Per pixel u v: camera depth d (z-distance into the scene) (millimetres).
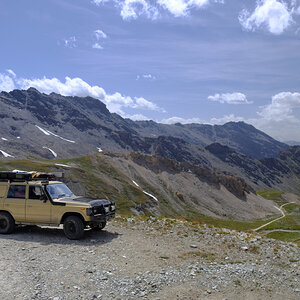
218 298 8320
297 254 13188
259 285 9352
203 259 11805
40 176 15711
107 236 14797
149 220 19453
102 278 9281
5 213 14930
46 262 10719
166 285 9000
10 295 7992
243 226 137375
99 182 155375
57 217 14227
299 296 8742
